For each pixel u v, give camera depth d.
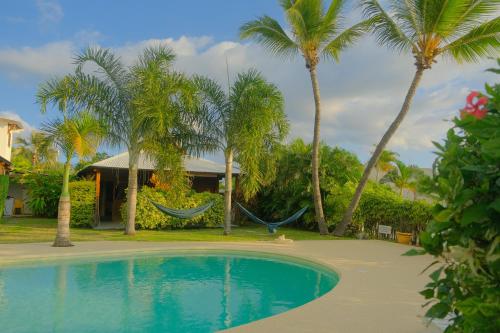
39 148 11.86
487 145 1.31
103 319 6.32
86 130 12.01
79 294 7.73
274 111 16.34
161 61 15.52
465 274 1.59
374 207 18.00
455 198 1.43
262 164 17.64
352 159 20.44
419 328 5.16
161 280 9.24
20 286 8.17
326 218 19.72
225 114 16.95
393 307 6.20
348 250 13.10
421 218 15.54
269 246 13.58
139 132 15.33
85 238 14.18
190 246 12.80
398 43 15.68
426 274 9.09
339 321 5.45
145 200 18.22
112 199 25.14
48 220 20.86
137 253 11.81
